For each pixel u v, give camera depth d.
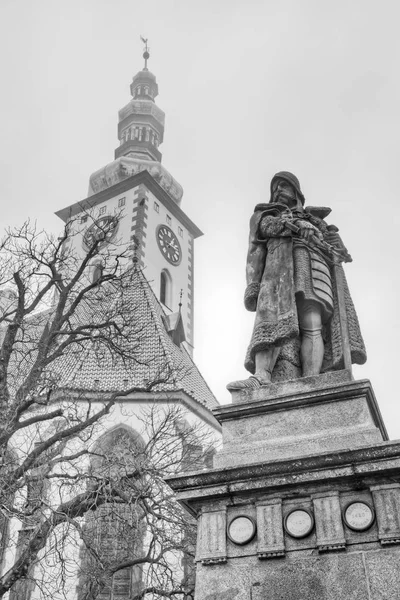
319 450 4.86
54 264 17.88
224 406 5.40
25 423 15.29
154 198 44.53
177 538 16.23
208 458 20.42
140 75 59.78
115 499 14.54
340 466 4.46
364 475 4.39
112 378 25.64
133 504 13.83
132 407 24.19
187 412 24.73
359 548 4.25
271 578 4.36
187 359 31.14
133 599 15.09
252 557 4.51
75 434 15.80
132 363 23.44
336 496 4.45
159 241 42.84
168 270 42.69
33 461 14.31
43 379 16.52
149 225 42.47
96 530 15.33
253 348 6.02
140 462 15.30
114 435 23.27
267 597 4.30
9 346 16.56
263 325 6.07
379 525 4.23
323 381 5.39
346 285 6.58
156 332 29.17
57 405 22.83
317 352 6.06
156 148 55.62
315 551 4.35
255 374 5.91
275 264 6.38
